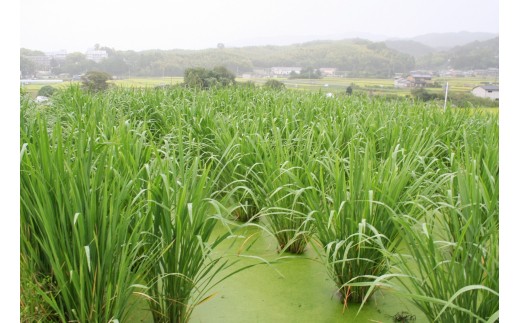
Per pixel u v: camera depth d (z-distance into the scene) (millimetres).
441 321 2324
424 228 2334
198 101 7723
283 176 3666
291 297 3109
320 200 3531
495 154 3621
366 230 2809
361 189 2936
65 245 2285
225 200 3121
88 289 2193
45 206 2262
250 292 3164
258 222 4473
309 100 7988
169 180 2893
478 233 2477
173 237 2533
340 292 3072
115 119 5883
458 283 2252
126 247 2205
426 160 4680
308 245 3951
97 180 2586
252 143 4125
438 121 6387
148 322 2746
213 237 4129
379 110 7074
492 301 2174
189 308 2699
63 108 6801
